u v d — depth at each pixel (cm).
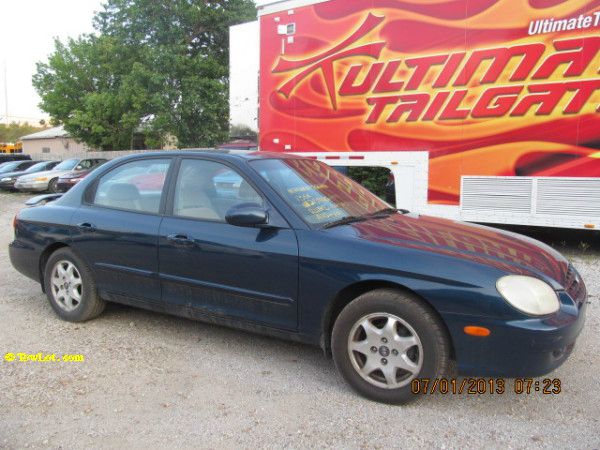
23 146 5178
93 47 2852
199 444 280
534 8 634
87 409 316
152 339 429
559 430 291
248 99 1283
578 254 716
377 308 315
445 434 288
